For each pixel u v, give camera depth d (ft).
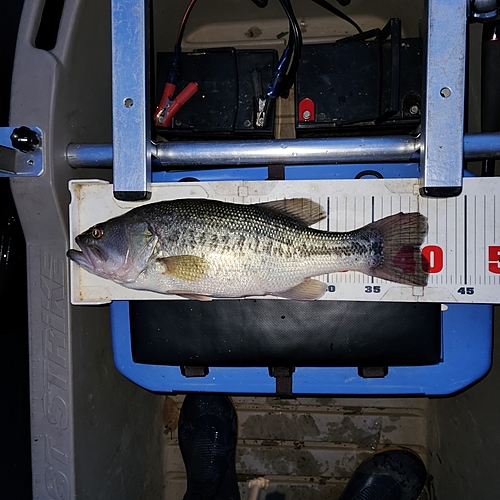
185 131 2.31
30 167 1.74
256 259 1.77
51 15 2.06
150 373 1.99
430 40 1.65
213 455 2.61
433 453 2.57
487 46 1.99
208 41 2.71
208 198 1.81
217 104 2.31
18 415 2.15
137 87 1.72
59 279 1.83
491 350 1.87
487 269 1.74
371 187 1.78
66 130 1.83
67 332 1.82
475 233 1.74
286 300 1.90
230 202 1.80
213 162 1.84
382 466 2.56
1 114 2.08
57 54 1.78
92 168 2.05
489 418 2.02
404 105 2.27
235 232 1.76
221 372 1.97
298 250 1.78
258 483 2.50
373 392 1.94
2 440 2.06
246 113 2.32
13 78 1.76
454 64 1.64
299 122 2.31
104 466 2.08
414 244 1.77
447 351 1.90
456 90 1.65
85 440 1.92
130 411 2.37
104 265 1.79
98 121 2.08
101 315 2.09
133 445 2.39
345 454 2.72
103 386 2.09
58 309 1.83
